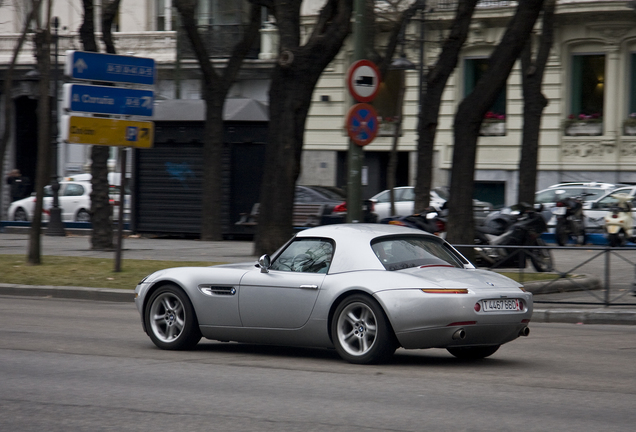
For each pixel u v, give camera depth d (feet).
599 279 62.39
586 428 27.09
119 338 48.21
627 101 158.51
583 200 126.31
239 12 175.42
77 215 157.89
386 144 175.32
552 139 163.22
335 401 31.14
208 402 30.96
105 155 102.42
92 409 29.81
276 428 27.02
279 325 40.11
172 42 182.19
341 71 176.35
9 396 32.04
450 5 158.40
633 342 48.65
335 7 78.07
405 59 131.44
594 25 157.58
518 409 29.89
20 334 49.44
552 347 46.39
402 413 29.19
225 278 41.83
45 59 84.12
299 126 78.43
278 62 77.66
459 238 71.87
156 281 43.83
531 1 68.23
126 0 187.83
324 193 127.24
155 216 126.21
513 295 38.17
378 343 37.32
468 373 37.40
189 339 42.96
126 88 78.74
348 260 39.04
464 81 170.60
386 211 141.28
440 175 172.55
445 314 36.09
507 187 167.32
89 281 75.36
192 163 124.26
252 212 121.90
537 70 113.70
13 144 201.16
